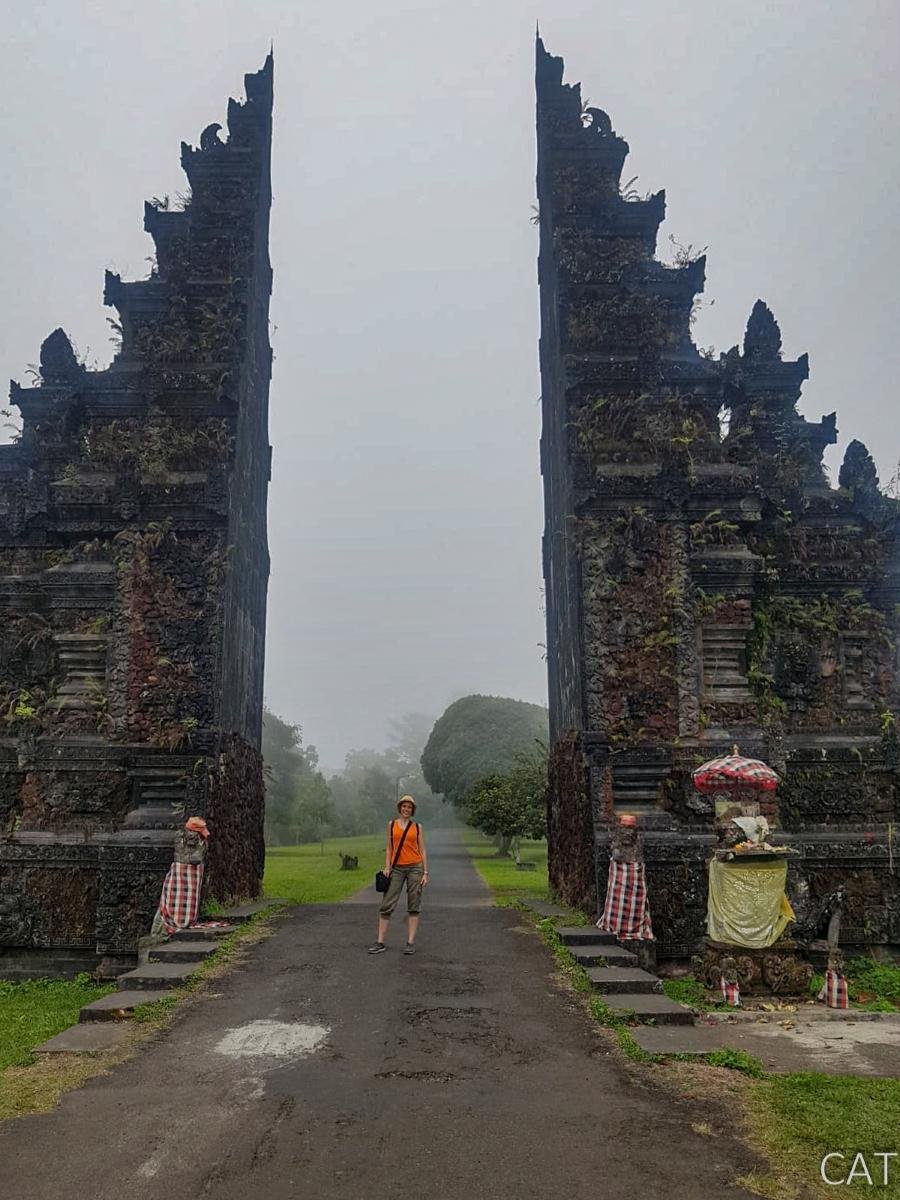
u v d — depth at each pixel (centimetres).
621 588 1473
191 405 1567
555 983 1017
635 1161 593
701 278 1694
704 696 1459
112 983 1308
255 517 1786
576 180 1734
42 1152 603
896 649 1573
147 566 1495
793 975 1074
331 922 1333
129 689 1461
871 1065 810
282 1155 597
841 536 1617
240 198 1722
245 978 1032
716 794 1212
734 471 1531
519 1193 550
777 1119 659
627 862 1227
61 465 1595
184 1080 730
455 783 5694
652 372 1580
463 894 2134
